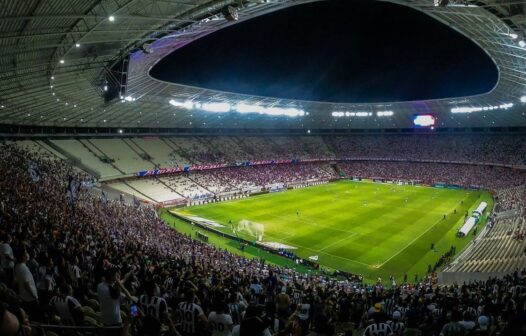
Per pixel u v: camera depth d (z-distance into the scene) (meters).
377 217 63.56
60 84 44.00
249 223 59.50
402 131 123.38
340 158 120.62
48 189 38.50
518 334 5.39
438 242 50.44
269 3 37.22
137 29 33.25
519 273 28.91
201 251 38.56
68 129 74.12
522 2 27.47
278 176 99.12
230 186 86.00
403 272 40.84
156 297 8.08
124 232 34.62
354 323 16.75
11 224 18.50
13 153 49.75
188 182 82.31
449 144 112.88
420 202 76.31
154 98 65.94
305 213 66.50
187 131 97.38
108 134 81.81
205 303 11.94
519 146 99.56
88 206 39.75
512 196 68.75
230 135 108.50
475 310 15.13
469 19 38.00
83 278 14.25
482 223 59.19
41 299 10.88
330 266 42.44
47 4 21.48
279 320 9.85
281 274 35.56
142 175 77.06
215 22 39.84
